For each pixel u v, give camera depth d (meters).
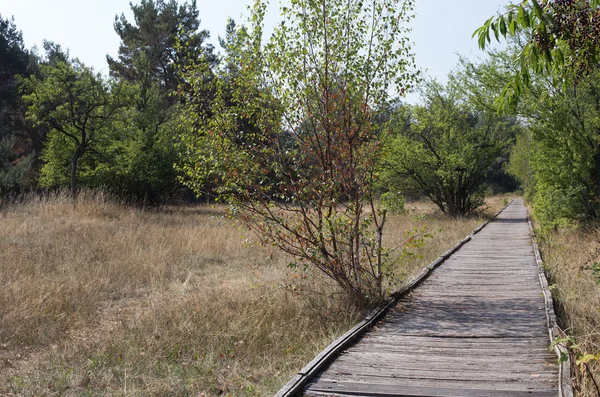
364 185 8.40
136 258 12.20
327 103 8.23
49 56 49.12
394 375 5.22
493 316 7.64
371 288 8.35
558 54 4.39
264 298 8.54
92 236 15.19
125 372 5.80
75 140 27.16
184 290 9.93
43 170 28.77
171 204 35.44
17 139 38.66
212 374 5.98
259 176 8.49
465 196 31.22
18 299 8.27
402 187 29.84
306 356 6.36
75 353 6.59
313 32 8.38
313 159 8.47
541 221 18.19
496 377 5.07
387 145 8.67
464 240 18.11
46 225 16.48
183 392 5.51
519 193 82.25
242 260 13.52
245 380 5.82
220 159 8.38
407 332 6.91
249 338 6.98
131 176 28.55
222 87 8.87
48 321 7.78
